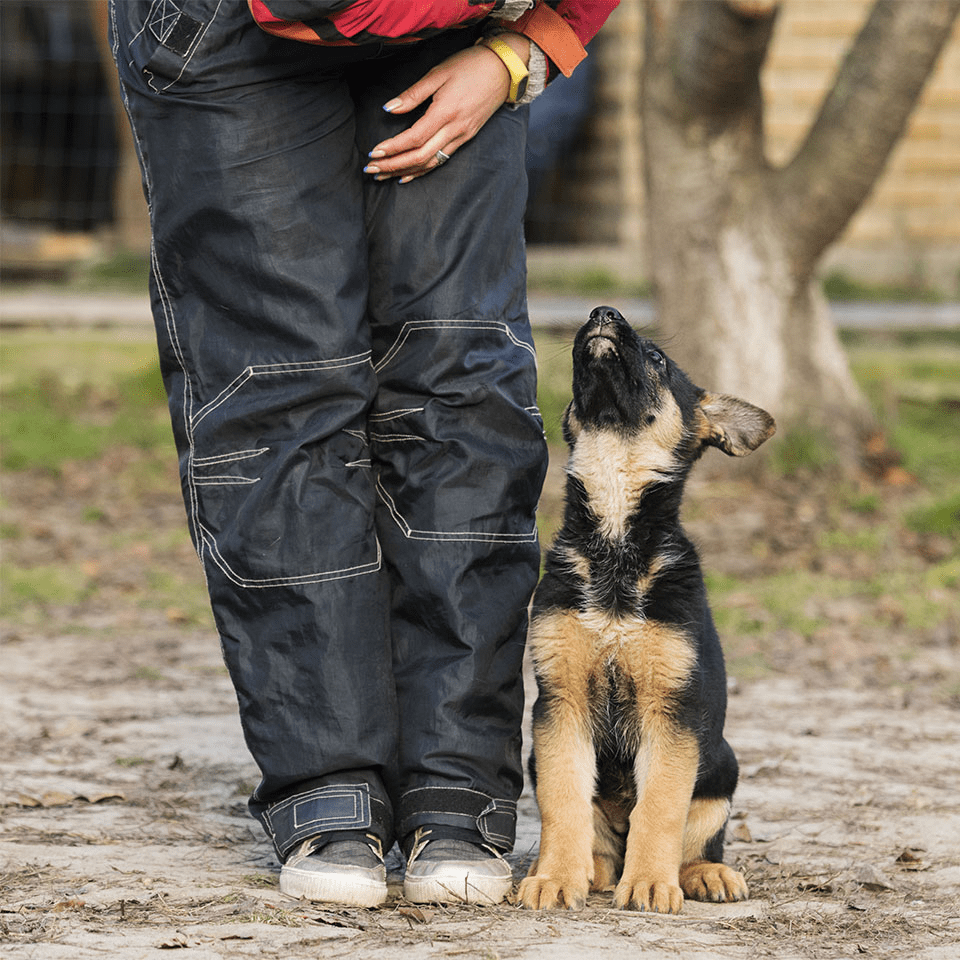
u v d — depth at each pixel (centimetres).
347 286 452
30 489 1555
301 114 445
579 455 581
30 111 2811
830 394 1584
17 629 1040
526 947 400
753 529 1366
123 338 2034
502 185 473
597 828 555
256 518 445
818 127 1491
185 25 435
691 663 516
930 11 1382
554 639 532
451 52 470
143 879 463
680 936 425
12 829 541
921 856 549
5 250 2509
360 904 438
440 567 457
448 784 454
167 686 877
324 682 444
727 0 1359
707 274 1548
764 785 672
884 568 1249
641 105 1573
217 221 444
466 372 462
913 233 2512
